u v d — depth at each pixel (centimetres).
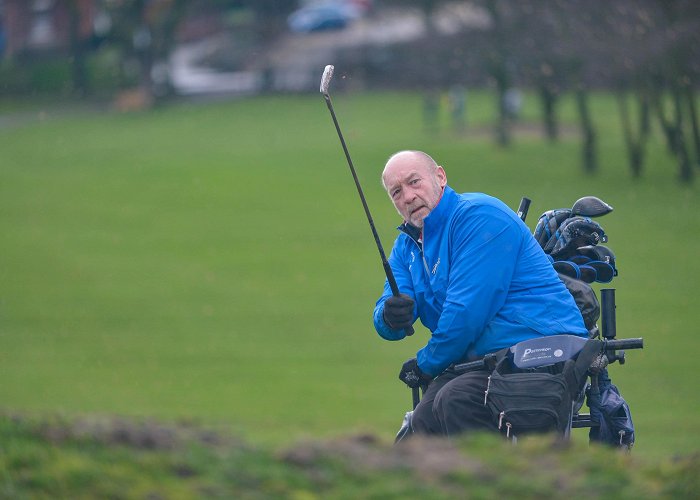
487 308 2045
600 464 1531
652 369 9325
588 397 2167
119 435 1498
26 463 1395
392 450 1573
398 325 2083
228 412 8138
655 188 18412
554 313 2077
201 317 12188
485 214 2098
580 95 19925
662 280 13012
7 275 14400
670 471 1530
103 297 13212
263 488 1402
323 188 19725
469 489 1441
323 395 8762
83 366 10156
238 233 16800
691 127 19838
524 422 1939
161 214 18350
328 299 12962
